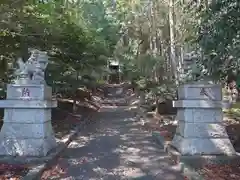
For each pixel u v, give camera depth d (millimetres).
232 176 4719
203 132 5789
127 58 18953
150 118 12516
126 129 10938
